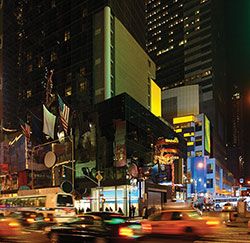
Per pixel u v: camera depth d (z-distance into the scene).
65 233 14.97
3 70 83.44
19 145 62.28
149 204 52.53
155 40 159.25
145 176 52.50
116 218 14.84
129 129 51.06
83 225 14.56
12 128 77.69
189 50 141.75
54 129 57.00
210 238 17.02
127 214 45.78
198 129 113.44
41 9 79.88
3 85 82.19
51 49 75.06
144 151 55.19
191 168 107.56
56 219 25.22
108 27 65.62
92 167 52.31
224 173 130.62
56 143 57.94
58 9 75.81
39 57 77.50
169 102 128.00
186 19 146.50
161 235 15.42
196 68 137.50
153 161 57.69
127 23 76.06
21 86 79.94
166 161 63.72
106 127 52.56
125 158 48.47
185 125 115.06
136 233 14.56
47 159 47.16
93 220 14.56
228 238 16.95
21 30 83.69
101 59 64.56
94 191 50.91
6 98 81.19
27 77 79.06
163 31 156.88
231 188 147.88
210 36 135.62
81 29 69.56
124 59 70.44
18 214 21.22
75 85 67.44
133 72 74.50
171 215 15.60
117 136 50.53
